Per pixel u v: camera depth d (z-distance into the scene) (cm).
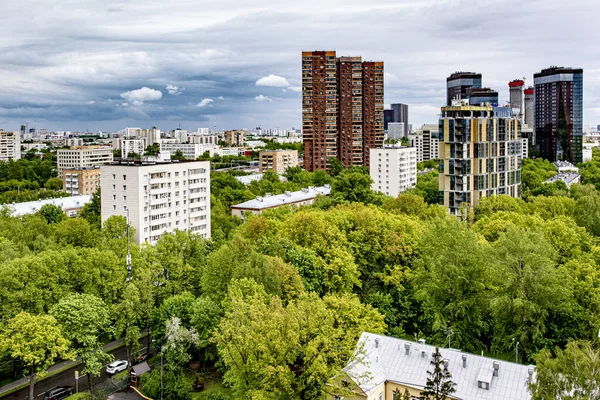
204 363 10781
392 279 12531
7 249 12431
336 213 15400
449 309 10581
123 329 10731
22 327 9112
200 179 19175
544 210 18312
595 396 5647
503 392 7594
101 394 9481
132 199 16975
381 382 8156
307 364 7600
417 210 18788
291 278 11194
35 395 9894
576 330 10119
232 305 8919
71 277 11125
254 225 14550
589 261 11538
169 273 12656
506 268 10256
